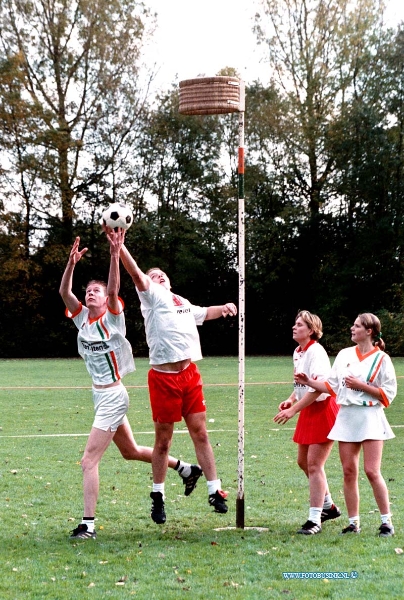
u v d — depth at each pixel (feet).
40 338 123.54
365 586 15.05
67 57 125.39
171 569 16.40
